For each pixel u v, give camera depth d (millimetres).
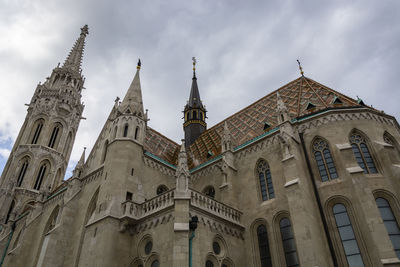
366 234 25500
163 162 40500
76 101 90688
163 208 27844
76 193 39031
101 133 43750
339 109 33156
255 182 34375
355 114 32812
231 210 32188
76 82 95188
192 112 64438
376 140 30688
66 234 35781
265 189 33594
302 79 46062
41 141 76688
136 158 36406
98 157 40688
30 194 68688
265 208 31812
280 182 32156
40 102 83688
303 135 33562
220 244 28703
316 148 32500
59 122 83250
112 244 28047
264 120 41875
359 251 25609
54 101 84562
